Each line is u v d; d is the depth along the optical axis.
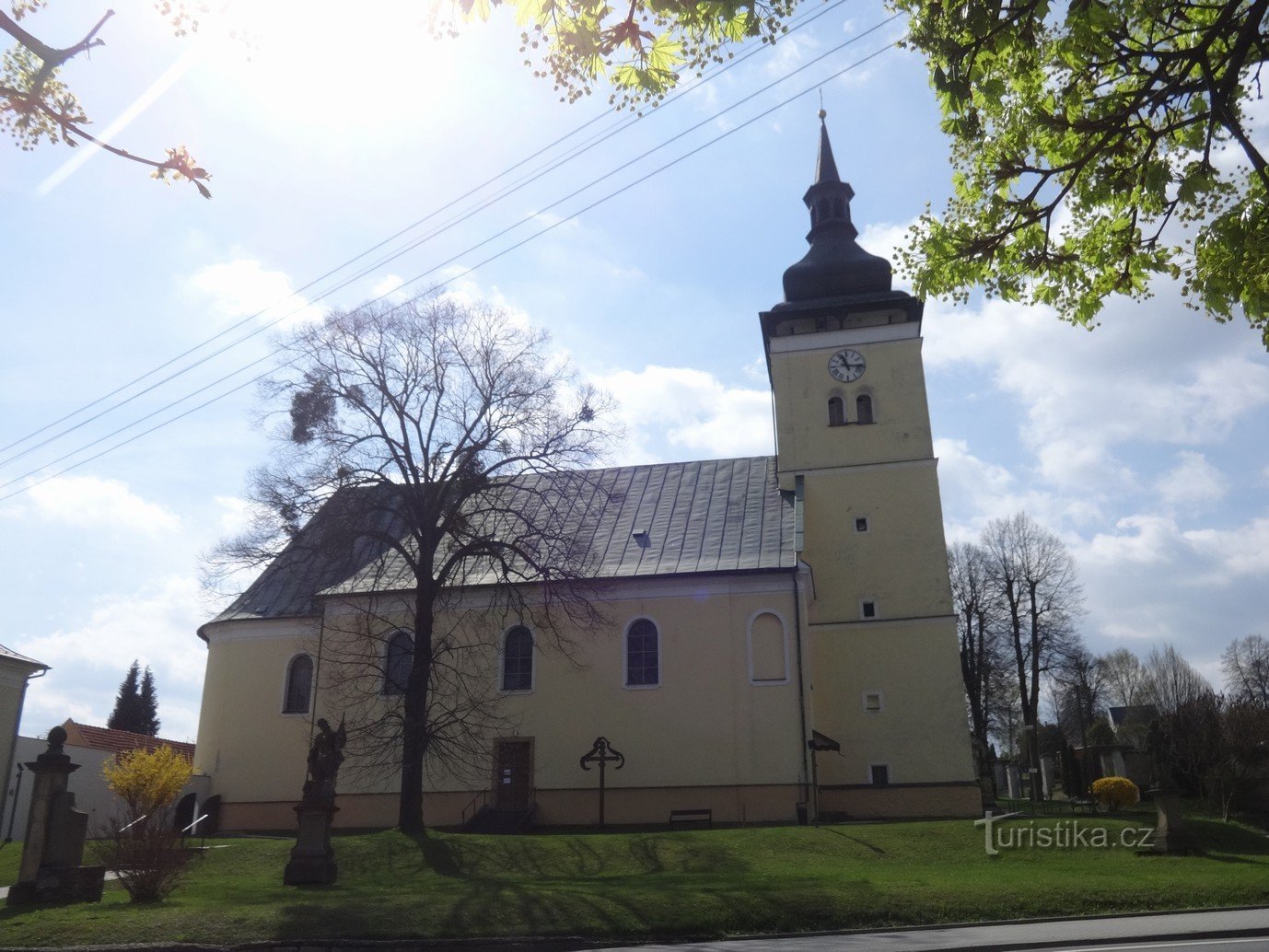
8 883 25.56
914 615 39.34
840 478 41.72
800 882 21.58
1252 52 9.68
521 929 18.02
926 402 42.03
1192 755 44.84
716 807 35.41
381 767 35.53
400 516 32.12
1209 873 22.48
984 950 14.37
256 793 40.16
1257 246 10.33
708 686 36.72
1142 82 10.65
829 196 46.31
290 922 18.36
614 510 43.34
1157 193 10.62
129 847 21.38
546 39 8.73
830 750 38.12
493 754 37.72
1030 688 63.75
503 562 33.19
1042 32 9.95
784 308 43.78
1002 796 70.12
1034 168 11.32
